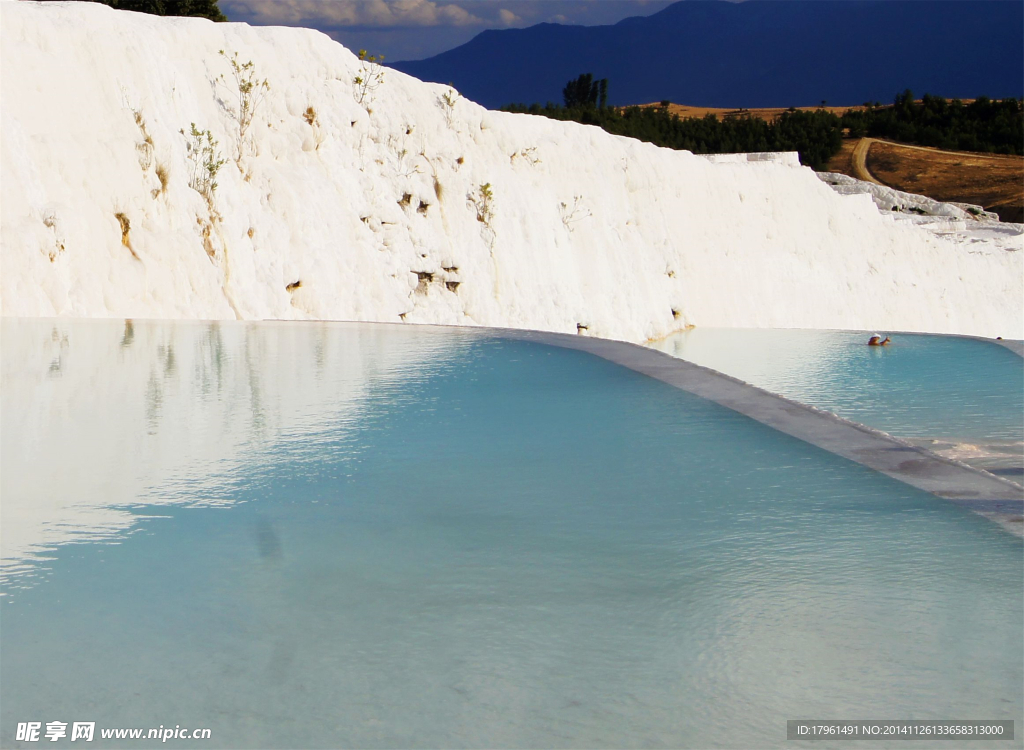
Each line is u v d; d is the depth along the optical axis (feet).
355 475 15.55
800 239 120.37
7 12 43.06
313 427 18.95
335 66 63.36
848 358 60.44
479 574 11.25
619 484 14.93
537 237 77.30
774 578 11.08
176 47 52.70
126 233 42.29
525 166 82.12
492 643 9.50
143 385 23.13
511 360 27.68
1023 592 10.65
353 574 11.23
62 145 40.60
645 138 242.78
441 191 69.31
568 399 21.80
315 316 52.16
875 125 308.60
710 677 8.83
